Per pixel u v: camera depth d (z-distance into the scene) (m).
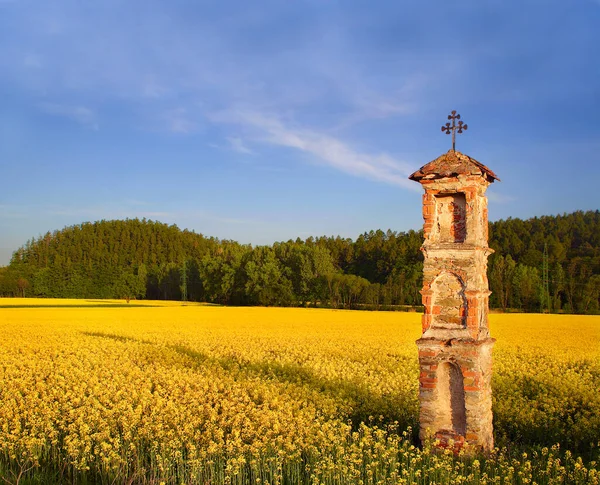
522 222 122.38
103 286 119.88
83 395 15.80
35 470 10.55
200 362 23.91
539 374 20.53
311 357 25.34
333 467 9.48
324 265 94.12
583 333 38.66
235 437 11.27
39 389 17.20
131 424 12.36
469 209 11.20
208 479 9.85
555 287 87.25
